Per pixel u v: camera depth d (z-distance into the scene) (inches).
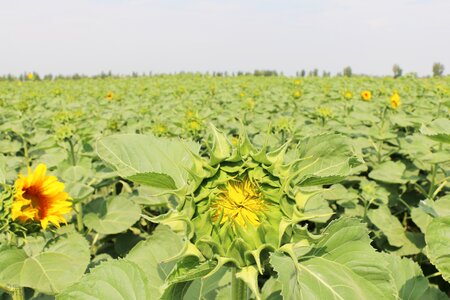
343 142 79.0
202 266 62.6
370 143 319.6
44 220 103.6
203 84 1155.9
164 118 449.1
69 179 231.5
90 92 980.6
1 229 102.6
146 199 175.6
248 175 68.7
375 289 62.7
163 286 64.5
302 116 445.1
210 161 69.1
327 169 81.4
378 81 1142.3
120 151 77.4
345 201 239.5
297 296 59.0
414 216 216.7
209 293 128.3
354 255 65.1
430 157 226.4
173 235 94.6
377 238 236.1
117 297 70.7
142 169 77.5
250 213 67.2
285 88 940.0
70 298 70.1
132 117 497.0
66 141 274.4
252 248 65.1
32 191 105.0
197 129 284.4
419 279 105.8
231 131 380.5
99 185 237.9
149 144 79.0
